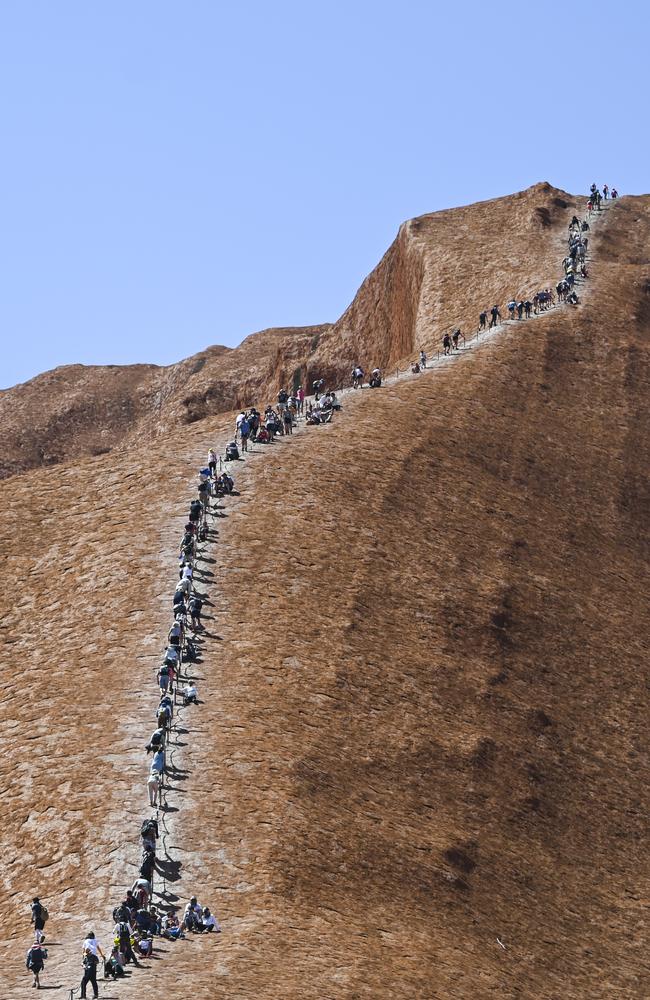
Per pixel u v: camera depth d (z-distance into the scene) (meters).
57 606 99.38
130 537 106.56
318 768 78.88
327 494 111.25
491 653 97.38
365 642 93.38
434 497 114.25
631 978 73.94
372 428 124.44
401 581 101.44
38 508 117.00
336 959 61.66
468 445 123.88
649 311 154.75
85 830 71.44
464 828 80.19
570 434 130.38
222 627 92.00
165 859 68.75
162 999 53.72
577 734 93.31
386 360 193.25
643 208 191.88
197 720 81.25
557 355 142.25
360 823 75.75
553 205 192.88
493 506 115.81
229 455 116.62
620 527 120.81
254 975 57.44
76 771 77.12
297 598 96.56
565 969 72.56
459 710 90.25
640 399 138.50
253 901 66.38
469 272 176.25
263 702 84.06
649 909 80.75
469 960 68.12
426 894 73.12
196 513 103.44
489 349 142.62
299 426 126.12
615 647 103.75
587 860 82.88
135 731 80.25
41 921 61.72
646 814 88.81
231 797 74.12
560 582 108.88
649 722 97.38
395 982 60.81
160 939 61.44
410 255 190.25
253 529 104.88
